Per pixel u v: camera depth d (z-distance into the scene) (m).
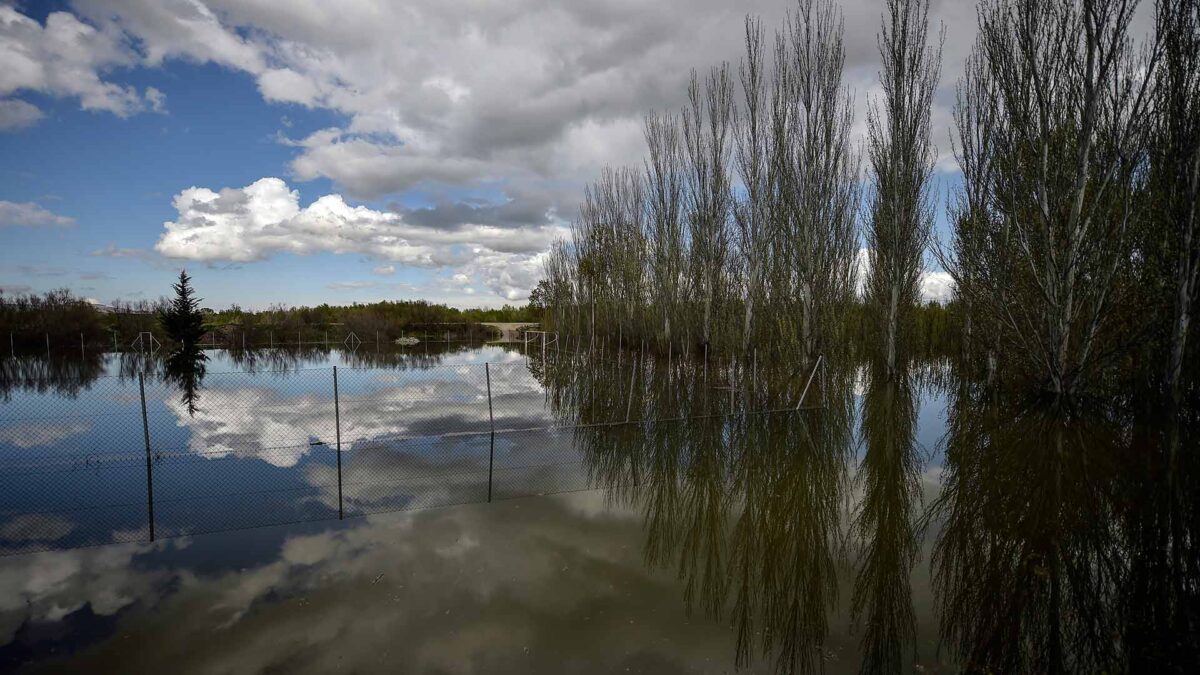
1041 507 6.41
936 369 22.41
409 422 12.30
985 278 14.52
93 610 4.13
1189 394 10.77
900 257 18.14
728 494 7.14
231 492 7.04
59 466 8.34
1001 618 4.11
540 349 39.28
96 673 3.39
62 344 36.59
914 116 17.75
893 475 8.01
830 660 3.59
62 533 5.65
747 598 4.42
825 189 17.88
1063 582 4.62
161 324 37.06
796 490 7.32
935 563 5.08
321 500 6.73
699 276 24.09
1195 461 8.05
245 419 12.72
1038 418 11.23
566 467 8.42
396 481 7.57
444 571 4.81
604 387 18.55
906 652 3.68
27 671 3.40
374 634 3.83
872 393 16.28
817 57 17.80
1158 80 10.73
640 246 30.27
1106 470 7.72
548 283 43.62
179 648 3.64
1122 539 5.45
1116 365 11.89
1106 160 11.38
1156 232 11.15
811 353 17.86
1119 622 3.98
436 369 25.83
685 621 4.05
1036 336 12.84
